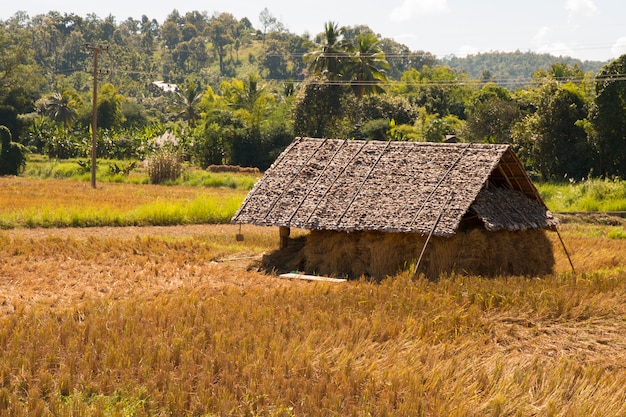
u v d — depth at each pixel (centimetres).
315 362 1283
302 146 2684
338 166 2528
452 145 2453
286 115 8669
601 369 1294
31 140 9456
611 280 1994
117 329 1438
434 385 1181
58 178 6475
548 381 1223
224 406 1072
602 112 5875
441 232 2119
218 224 3594
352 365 1258
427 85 10712
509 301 1716
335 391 1148
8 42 10569
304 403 1100
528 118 6669
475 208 2233
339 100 8131
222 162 8131
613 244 3141
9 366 1203
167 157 6084
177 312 1570
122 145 8575
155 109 14438
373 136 8081
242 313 1562
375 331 1462
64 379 1145
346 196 2381
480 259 2180
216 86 18200
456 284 1861
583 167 6281
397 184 2358
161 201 3978
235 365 1240
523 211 2416
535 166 6638
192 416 1065
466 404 1123
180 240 2842
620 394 1182
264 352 1311
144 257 2405
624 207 4575
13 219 3262
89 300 1697
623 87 5784
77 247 2531
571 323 1631
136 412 1059
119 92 16225
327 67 8469
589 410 1115
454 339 1466
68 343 1328
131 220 3447
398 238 2227
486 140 7281
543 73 9106
